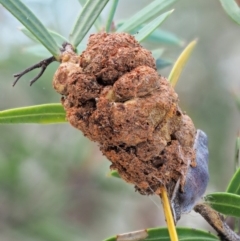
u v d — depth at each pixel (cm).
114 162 21
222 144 52
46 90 50
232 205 23
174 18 59
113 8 25
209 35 58
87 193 51
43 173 50
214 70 58
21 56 48
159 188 21
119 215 65
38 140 50
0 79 50
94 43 21
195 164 22
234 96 31
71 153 49
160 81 21
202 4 58
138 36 24
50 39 22
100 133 21
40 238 49
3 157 48
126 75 21
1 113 22
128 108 20
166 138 21
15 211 49
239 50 59
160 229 23
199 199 22
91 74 21
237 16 25
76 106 21
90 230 58
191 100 56
